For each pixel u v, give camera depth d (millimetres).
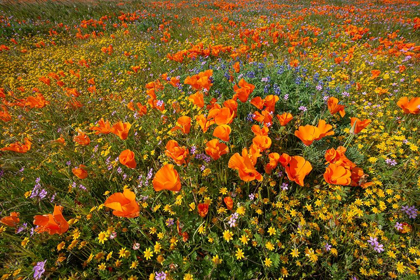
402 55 5242
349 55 4871
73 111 4184
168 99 3949
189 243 1854
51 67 6824
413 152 2461
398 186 2074
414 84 3918
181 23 11664
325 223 1994
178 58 4594
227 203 1755
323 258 1823
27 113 4098
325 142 2586
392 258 1770
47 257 1954
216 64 4852
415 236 1883
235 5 16703
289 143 2740
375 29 8836
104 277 1688
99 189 2555
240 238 1723
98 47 8305
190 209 1942
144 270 1850
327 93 3332
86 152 3064
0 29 10148
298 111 2953
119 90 5109
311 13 11867
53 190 2555
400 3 15961
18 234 2166
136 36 9469
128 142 3125
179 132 2844
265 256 1698
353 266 1784
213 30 8305
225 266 1761
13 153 3174
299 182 1564
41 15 12742
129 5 15961
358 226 1987
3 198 2479
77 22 12273
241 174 1557
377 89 3486
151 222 1900
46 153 3152
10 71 6734
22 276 1771
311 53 6035
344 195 1983
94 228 2039
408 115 2916
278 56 5773
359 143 2662
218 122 1811
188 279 1519
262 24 9961
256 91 3186
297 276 1781
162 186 1401
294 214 1921
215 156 1815
